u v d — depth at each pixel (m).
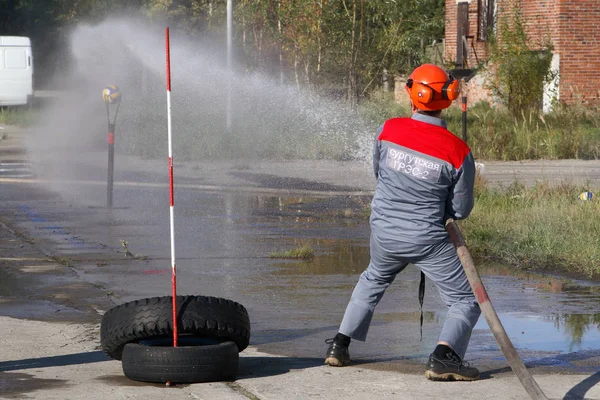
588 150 32.78
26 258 15.45
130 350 8.55
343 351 9.20
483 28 44.66
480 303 8.23
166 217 20.33
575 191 21.28
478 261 15.22
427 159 8.59
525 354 9.65
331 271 14.45
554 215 17.73
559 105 38.97
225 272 14.34
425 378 8.73
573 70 40.97
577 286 13.26
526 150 32.44
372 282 9.18
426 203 8.69
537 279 13.76
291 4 41.12
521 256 15.25
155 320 8.53
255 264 15.03
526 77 39.22
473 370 8.66
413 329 10.77
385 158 8.82
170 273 14.23
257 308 11.89
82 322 11.06
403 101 45.38
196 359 8.46
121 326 8.60
